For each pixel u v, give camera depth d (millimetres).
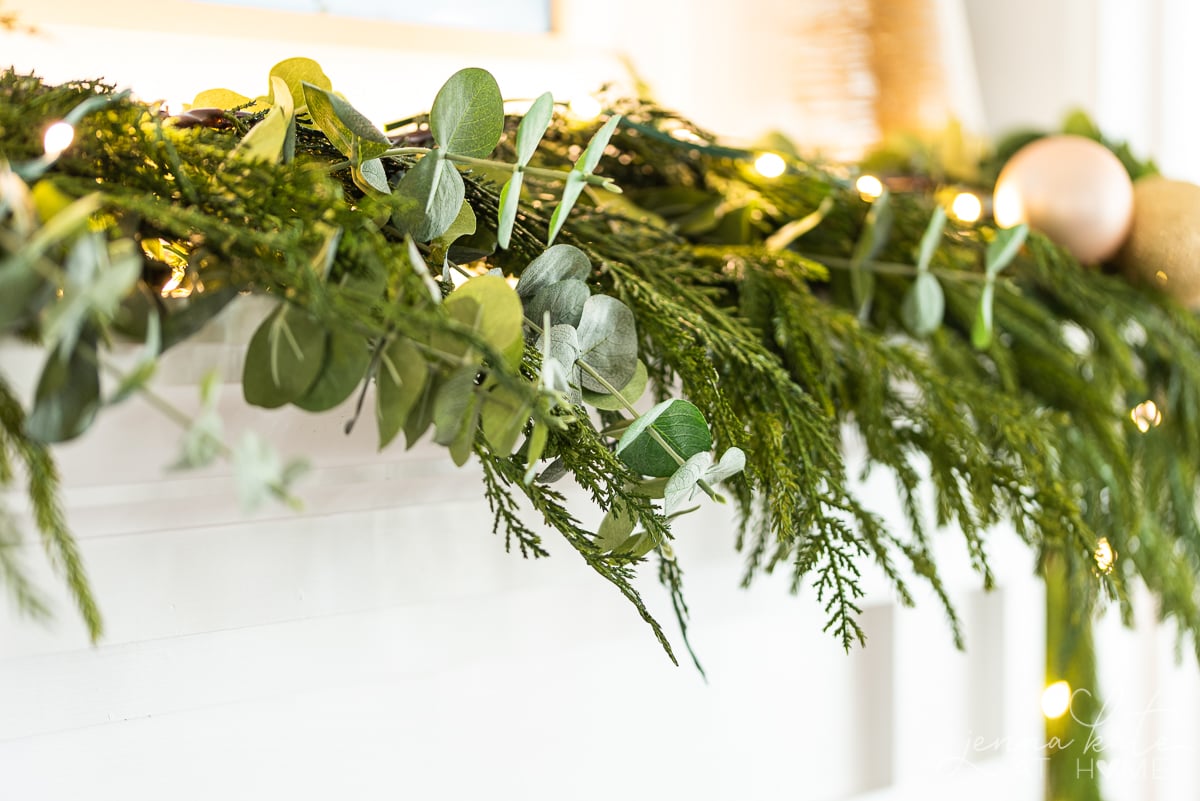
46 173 778
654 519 835
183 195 791
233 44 1062
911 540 1128
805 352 977
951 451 1004
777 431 908
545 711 1022
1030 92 1542
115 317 739
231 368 825
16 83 822
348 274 779
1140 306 1141
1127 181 1117
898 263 1098
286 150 815
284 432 848
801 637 1117
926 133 1209
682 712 1073
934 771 1178
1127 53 1470
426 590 938
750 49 1202
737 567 1069
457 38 1154
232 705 924
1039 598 1219
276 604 894
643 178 1112
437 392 783
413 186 820
